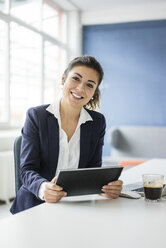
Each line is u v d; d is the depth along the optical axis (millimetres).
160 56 6016
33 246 755
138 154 5770
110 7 6254
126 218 999
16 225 908
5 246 752
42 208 1104
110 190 1267
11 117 5027
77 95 1489
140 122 6176
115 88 6324
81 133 1570
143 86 6141
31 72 5457
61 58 6520
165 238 821
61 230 873
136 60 6176
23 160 1462
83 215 1026
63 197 1287
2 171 3590
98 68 1517
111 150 6035
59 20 6488
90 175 1204
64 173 1138
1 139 3887
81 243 778
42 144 1490
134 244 775
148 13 6012
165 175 1845
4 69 4691
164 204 1188
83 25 6559
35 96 5609
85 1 5977
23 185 1526
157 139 5680
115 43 6320
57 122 1517
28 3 5320
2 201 3762
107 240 800
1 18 4539
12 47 4898
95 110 1771
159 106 6047
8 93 4719
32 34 5438
